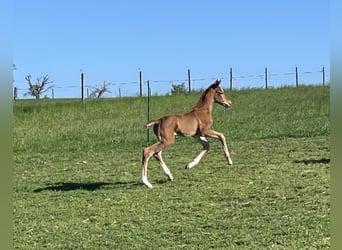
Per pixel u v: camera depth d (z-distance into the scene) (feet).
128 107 108.37
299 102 102.42
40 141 75.15
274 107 98.17
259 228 29.81
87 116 100.73
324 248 25.76
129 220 33.53
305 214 31.76
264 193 38.17
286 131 71.87
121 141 73.05
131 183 45.32
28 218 34.94
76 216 35.24
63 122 93.30
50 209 37.27
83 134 79.61
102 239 29.86
